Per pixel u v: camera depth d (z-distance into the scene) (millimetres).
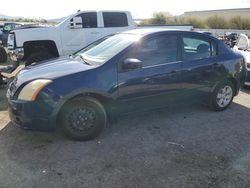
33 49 9836
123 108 4699
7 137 4570
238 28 39781
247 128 5195
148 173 3680
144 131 4934
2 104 6281
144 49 4848
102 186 3404
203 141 4617
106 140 4562
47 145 4340
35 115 4176
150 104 4961
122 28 10844
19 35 9539
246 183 3518
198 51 5520
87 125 4469
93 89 4352
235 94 6223
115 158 4023
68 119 4375
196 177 3613
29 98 4152
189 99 5461
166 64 5035
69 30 10148
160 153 4195
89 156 4062
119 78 4551
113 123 4898
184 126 5195
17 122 4320
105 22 10617
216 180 3561
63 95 4199
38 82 4199
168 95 5121
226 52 5918
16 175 3588
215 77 5703
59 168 3750
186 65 5262
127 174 3648
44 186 3387
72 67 4570
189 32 5414
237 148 4414
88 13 10375
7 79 8156
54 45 10055
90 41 10477
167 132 4922
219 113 5934
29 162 3877
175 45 5195
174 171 3736
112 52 4758
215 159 4062
